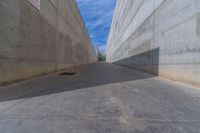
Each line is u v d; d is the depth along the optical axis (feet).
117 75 28.53
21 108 9.46
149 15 31.14
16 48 18.07
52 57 31.27
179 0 19.07
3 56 15.89
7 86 16.22
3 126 7.02
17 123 7.34
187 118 8.02
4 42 15.98
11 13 17.01
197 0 15.52
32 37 22.09
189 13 16.92
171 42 21.30
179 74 19.15
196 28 15.74
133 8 47.73
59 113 8.62
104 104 10.30
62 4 39.09
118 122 7.45
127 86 17.07
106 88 15.93
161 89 15.35
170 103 10.61
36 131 6.56
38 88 15.70
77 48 63.21
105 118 7.93
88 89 15.37
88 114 8.47
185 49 17.74
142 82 19.93
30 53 21.56
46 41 27.81
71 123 7.32
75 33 58.49
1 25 15.53
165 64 23.38
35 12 23.06
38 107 9.64
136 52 43.32
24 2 19.81
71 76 26.58
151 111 9.00
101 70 41.65
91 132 6.45
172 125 7.18
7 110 9.11
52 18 31.22
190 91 14.37
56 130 6.63
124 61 64.28
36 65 23.58
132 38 48.98
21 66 19.22
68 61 46.29
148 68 32.24
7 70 16.57
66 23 43.55
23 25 19.57
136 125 7.14
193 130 6.71
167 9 22.52
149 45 31.37
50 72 30.12
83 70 41.16
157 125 7.16
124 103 10.56
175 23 20.11
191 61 16.62
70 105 10.06
